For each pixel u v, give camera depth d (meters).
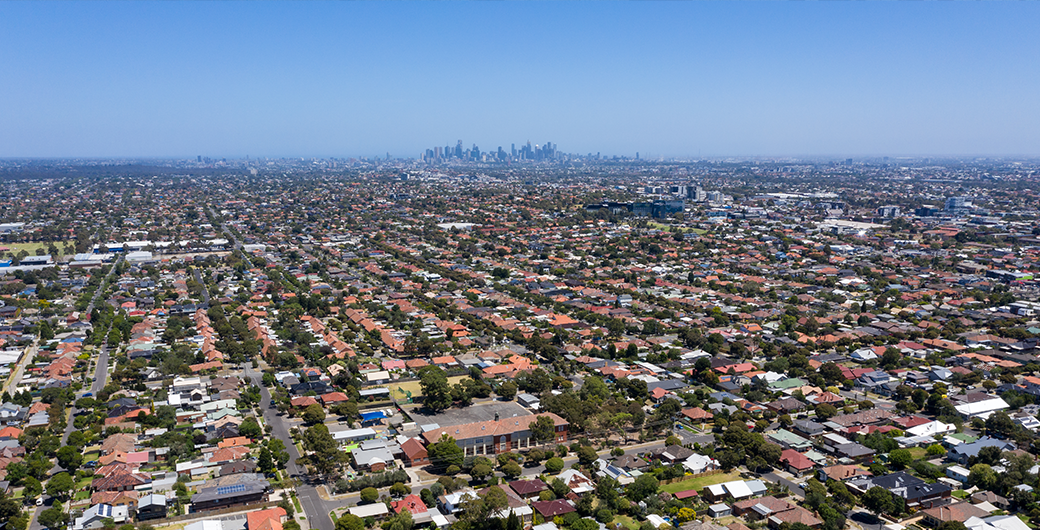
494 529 180.38
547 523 182.00
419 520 182.00
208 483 199.00
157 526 182.38
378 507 189.12
